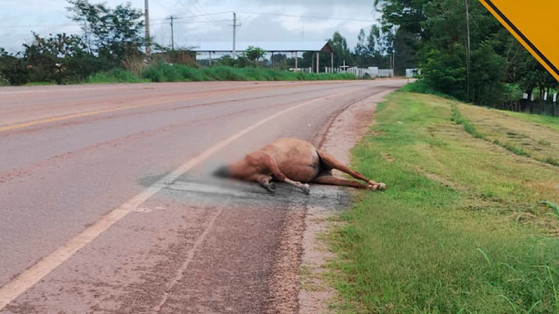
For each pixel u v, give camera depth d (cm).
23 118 1155
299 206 616
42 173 693
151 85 2898
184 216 558
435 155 977
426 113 1828
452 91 3488
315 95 2656
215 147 904
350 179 750
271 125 1277
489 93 3466
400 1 4297
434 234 496
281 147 686
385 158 916
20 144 868
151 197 616
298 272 427
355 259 454
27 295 368
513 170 884
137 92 2170
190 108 1583
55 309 352
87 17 3706
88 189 631
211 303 372
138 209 570
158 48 4238
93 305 360
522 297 371
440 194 684
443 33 3547
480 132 1419
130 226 516
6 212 534
